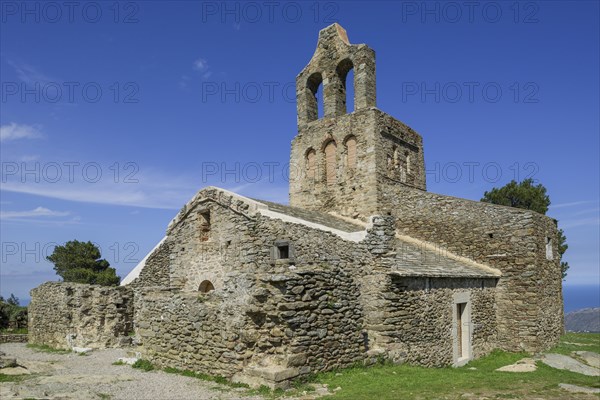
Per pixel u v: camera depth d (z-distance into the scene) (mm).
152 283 20734
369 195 21688
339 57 23859
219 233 17188
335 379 10906
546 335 19453
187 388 10500
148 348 13680
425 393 9859
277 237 15969
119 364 14367
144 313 14031
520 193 34656
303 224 15555
